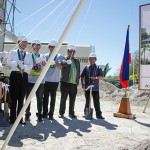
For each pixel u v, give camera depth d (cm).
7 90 604
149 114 998
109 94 1622
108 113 958
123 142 529
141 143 409
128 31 881
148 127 713
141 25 837
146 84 838
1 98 593
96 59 829
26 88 625
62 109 784
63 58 761
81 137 556
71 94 785
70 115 794
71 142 514
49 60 279
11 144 471
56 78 729
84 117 812
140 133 625
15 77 604
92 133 598
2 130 559
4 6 1420
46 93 734
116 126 698
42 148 464
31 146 470
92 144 505
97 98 817
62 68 784
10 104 614
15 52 619
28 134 549
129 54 880
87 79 819
